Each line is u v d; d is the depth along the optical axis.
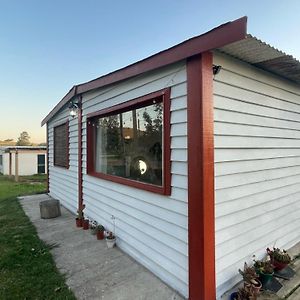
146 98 3.13
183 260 2.64
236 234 2.80
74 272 3.16
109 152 4.45
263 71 3.16
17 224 5.32
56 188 7.72
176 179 2.71
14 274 3.12
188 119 2.50
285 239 3.70
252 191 3.04
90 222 4.93
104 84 3.89
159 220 3.00
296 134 3.91
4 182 14.23
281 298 2.57
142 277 3.01
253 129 3.02
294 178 3.91
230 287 2.70
